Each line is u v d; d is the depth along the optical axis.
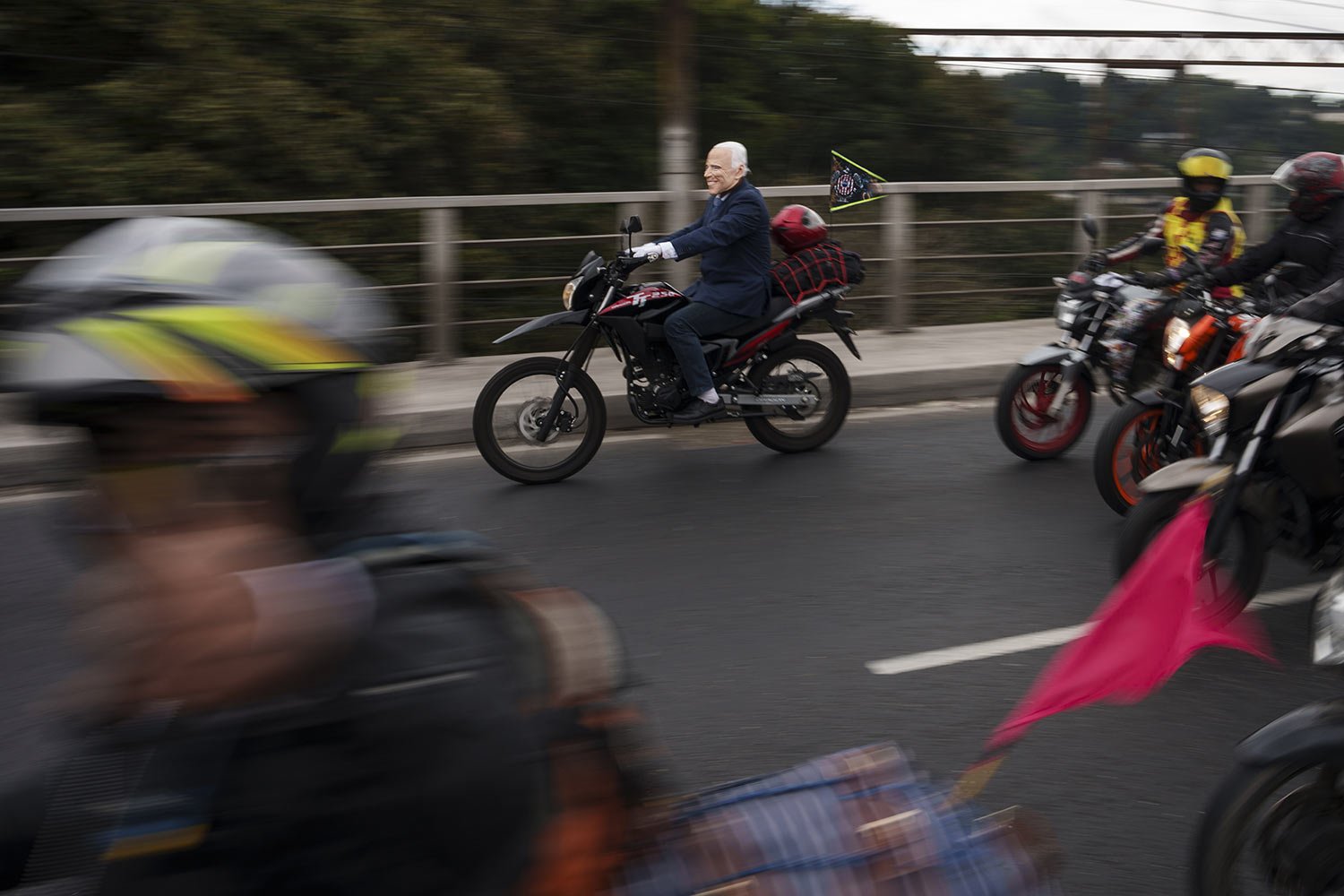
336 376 1.10
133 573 1.11
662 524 5.91
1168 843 3.13
